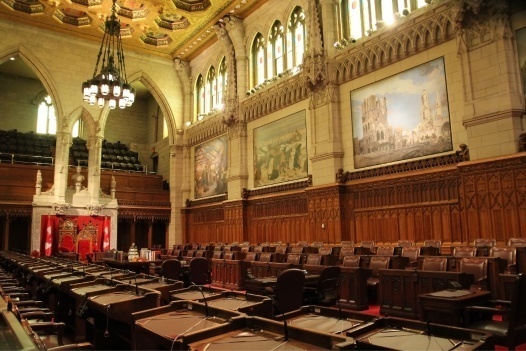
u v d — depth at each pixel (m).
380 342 3.15
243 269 11.86
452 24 12.68
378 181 14.53
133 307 5.27
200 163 25.58
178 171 27.03
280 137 19.14
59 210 22.44
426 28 13.41
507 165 10.97
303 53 17.38
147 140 34.03
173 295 5.68
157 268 13.18
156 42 25.56
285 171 18.70
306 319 4.09
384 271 7.98
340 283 9.05
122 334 6.12
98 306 5.37
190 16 21.83
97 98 15.68
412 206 13.50
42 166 24.80
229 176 21.86
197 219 25.39
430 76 13.37
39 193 22.34
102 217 24.02
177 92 27.52
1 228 22.81
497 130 11.38
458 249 9.23
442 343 3.09
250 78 21.77
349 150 15.95
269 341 3.29
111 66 15.71
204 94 26.06
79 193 23.64
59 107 23.53
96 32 24.11
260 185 20.27
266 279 8.13
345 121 16.19
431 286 7.07
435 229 12.81
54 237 22.33
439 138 12.97
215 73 24.89
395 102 14.37
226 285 12.41
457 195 12.34
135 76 26.12
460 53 12.27
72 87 24.00
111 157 30.47
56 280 7.94
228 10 21.47
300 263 10.84
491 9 11.66
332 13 17.02
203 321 4.07
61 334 4.57
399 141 14.15
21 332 3.21
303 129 17.83
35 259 13.66
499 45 11.51
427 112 13.37
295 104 18.41
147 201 26.11
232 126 22.02
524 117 11.20
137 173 28.39
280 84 18.94
